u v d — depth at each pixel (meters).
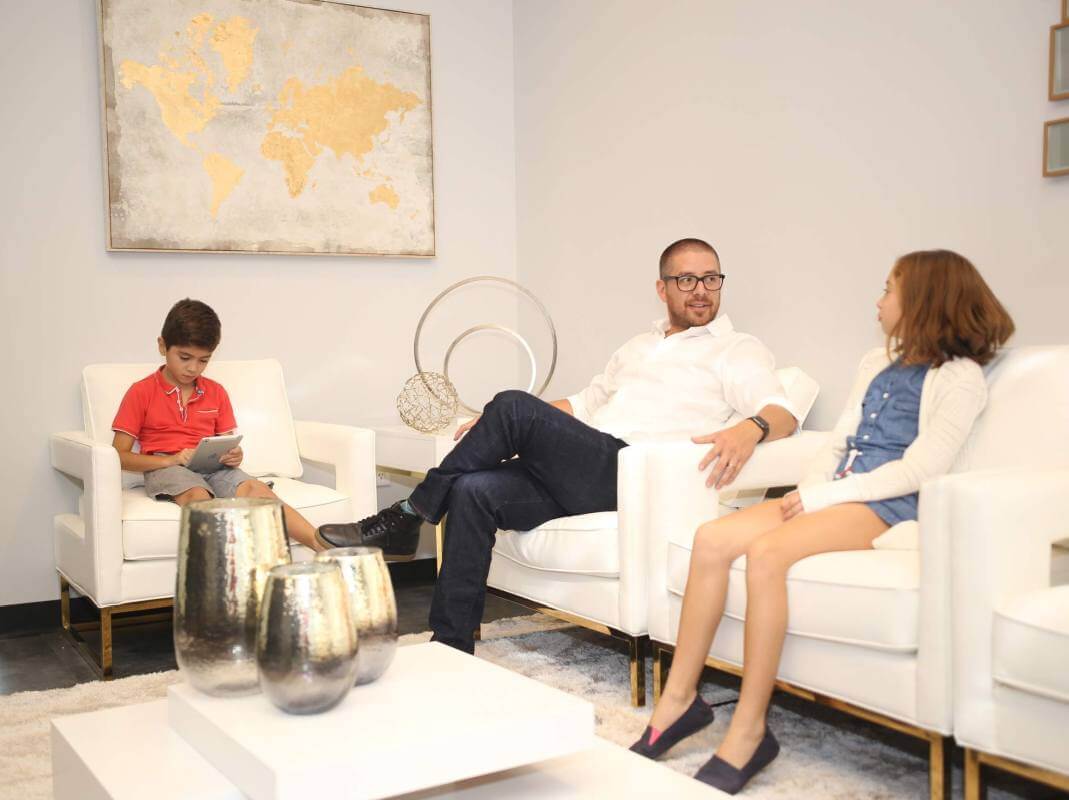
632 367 2.86
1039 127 2.31
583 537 2.39
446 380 3.71
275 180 3.71
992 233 2.42
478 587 2.51
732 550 1.96
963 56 2.47
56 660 2.96
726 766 1.79
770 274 3.06
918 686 1.65
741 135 3.13
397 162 3.93
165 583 2.78
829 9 2.82
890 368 2.12
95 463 2.69
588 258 3.84
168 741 1.37
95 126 3.45
